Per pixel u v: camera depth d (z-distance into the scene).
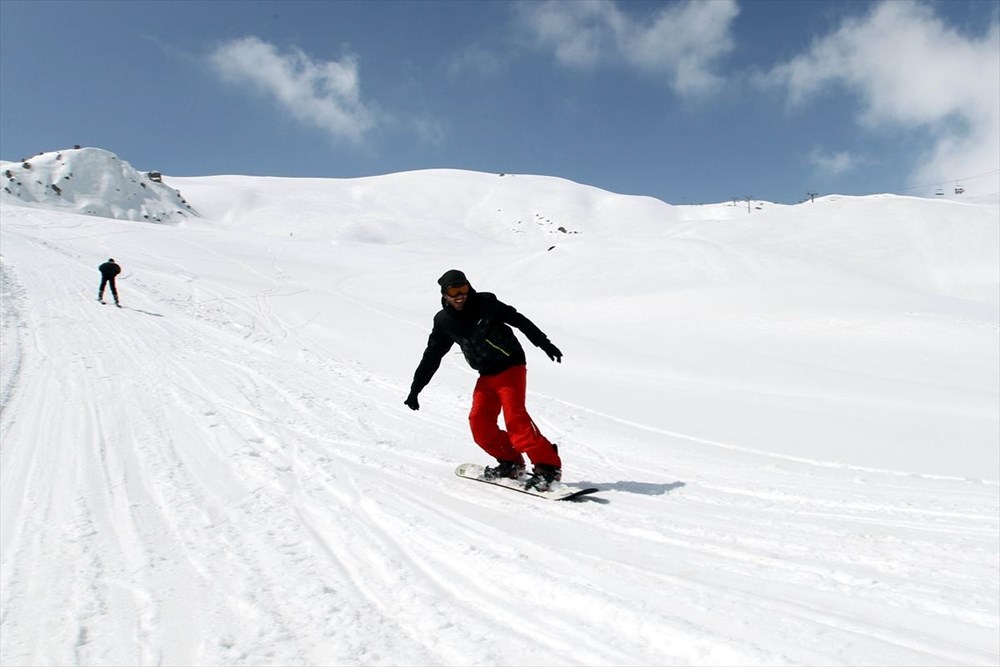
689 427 8.68
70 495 4.37
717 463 6.43
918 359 15.11
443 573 3.04
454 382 10.73
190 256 35.22
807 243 40.00
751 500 4.66
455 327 4.54
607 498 4.51
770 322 19.36
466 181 139.12
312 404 8.05
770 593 2.69
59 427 6.34
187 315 17.70
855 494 5.04
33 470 4.98
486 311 4.53
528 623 2.52
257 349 13.09
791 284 25.55
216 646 2.41
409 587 2.89
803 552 3.29
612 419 9.02
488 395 4.72
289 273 33.16
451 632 2.46
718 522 3.91
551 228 120.19
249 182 131.25
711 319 20.45
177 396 7.96
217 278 27.77
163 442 5.80
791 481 5.58
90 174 102.75
